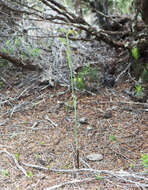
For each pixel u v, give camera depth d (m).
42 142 1.93
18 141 1.98
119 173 1.58
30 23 3.30
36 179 1.58
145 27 2.65
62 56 3.09
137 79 2.65
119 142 1.91
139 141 1.91
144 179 1.52
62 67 2.95
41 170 1.66
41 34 3.20
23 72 3.03
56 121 2.21
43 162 1.74
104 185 1.50
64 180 1.55
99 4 3.40
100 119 2.20
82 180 1.53
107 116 2.22
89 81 2.67
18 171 1.66
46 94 2.62
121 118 2.20
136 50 2.44
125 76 2.75
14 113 2.38
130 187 1.47
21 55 2.93
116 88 2.62
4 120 2.28
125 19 3.25
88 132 2.04
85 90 2.58
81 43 3.36
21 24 3.26
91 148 1.86
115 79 2.73
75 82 2.66
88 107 2.37
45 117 2.29
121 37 3.09
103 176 1.57
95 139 1.96
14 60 2.77
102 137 1.98
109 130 2.05
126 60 2.84
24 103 2.50
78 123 2.16
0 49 3.04
